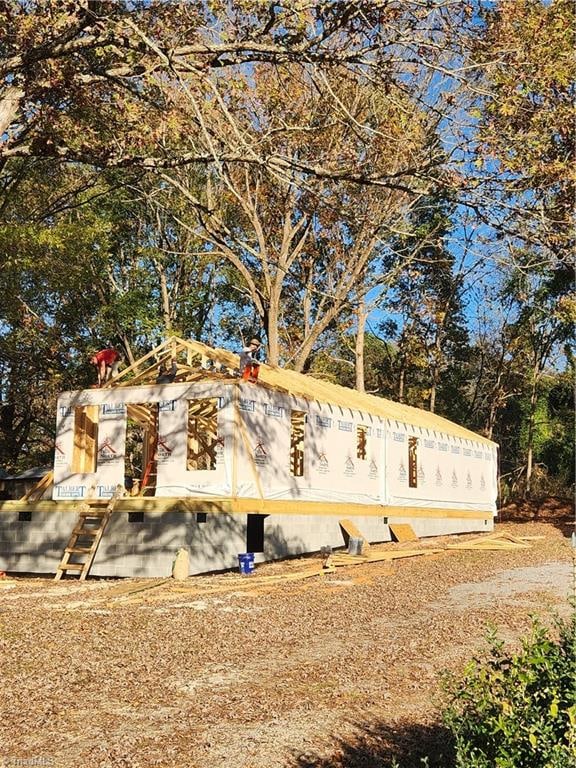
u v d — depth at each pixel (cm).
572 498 4244
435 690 772
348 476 2300
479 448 3344
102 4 1137
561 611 1238
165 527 1728
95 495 1900
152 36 1148
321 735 646
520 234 1069
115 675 834
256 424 1880
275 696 757
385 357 4847
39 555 1889
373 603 1340
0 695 758
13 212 2480
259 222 2880
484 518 3306
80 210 2833
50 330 3288
